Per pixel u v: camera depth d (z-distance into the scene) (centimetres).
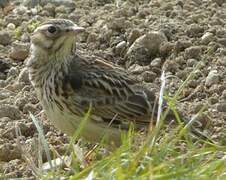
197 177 1161
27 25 1802
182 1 1856
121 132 1306
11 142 1423
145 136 1329
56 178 1201
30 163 1278
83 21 1797
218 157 1275
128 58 1677
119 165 1159
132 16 1802
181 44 1683
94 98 1324
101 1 1902
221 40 1695
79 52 1395
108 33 1727
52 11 1873
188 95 1564
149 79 1612
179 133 1286
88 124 1313
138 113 1341
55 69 1334
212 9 1820
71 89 1316
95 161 1280
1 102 1550
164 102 1344
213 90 1559
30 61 1355
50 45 1337
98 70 1352
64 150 1389
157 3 1853
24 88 1591
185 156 1209
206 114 1455
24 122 1484
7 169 1341
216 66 1628
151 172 1138
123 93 1341
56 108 1323
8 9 1886
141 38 1686
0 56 1706
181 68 1642
